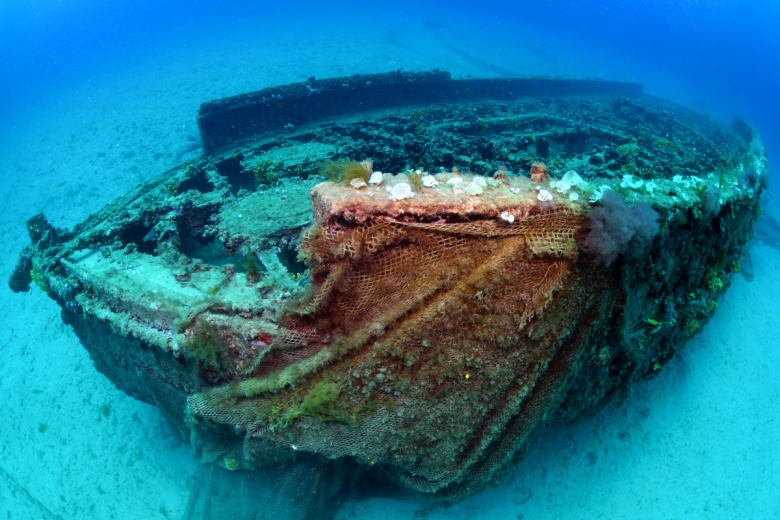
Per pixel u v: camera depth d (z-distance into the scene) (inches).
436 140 343.3
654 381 259.4
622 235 105.3
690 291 189.3
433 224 103.7
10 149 770.2
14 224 510.0
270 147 362.6
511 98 575.8
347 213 101.7
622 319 131.9
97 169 571.2
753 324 326.0
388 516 209.3
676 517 219.3
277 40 1284.4
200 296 157.1
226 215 229.9
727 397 269.0
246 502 178.1
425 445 131.6
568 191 112.0
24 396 301.6
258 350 135.6
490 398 126.0
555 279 109.3
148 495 240.1
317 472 163.9
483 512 211.8
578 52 1632.6
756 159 290.8
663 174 312.3
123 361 197.0
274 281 168.2
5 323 365.1
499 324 114.0
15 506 248.5
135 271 177.3
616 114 552.4
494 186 112.2
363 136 382.9
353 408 124.6
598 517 214.8
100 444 265.0
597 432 235.1
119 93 900.6
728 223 177.6
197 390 159.0
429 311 112.5
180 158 546.3
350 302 115.1
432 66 970.1
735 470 238.1
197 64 1058.7
